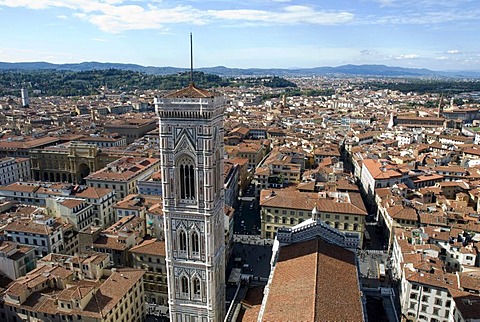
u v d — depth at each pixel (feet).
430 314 395.75
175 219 294.25
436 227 513.45
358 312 215.10
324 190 654.94
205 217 286.46
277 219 590.55
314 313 202.08
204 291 305.94
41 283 376.27
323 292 223.30
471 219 549.13
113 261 458.09
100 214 592.19
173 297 313.94
